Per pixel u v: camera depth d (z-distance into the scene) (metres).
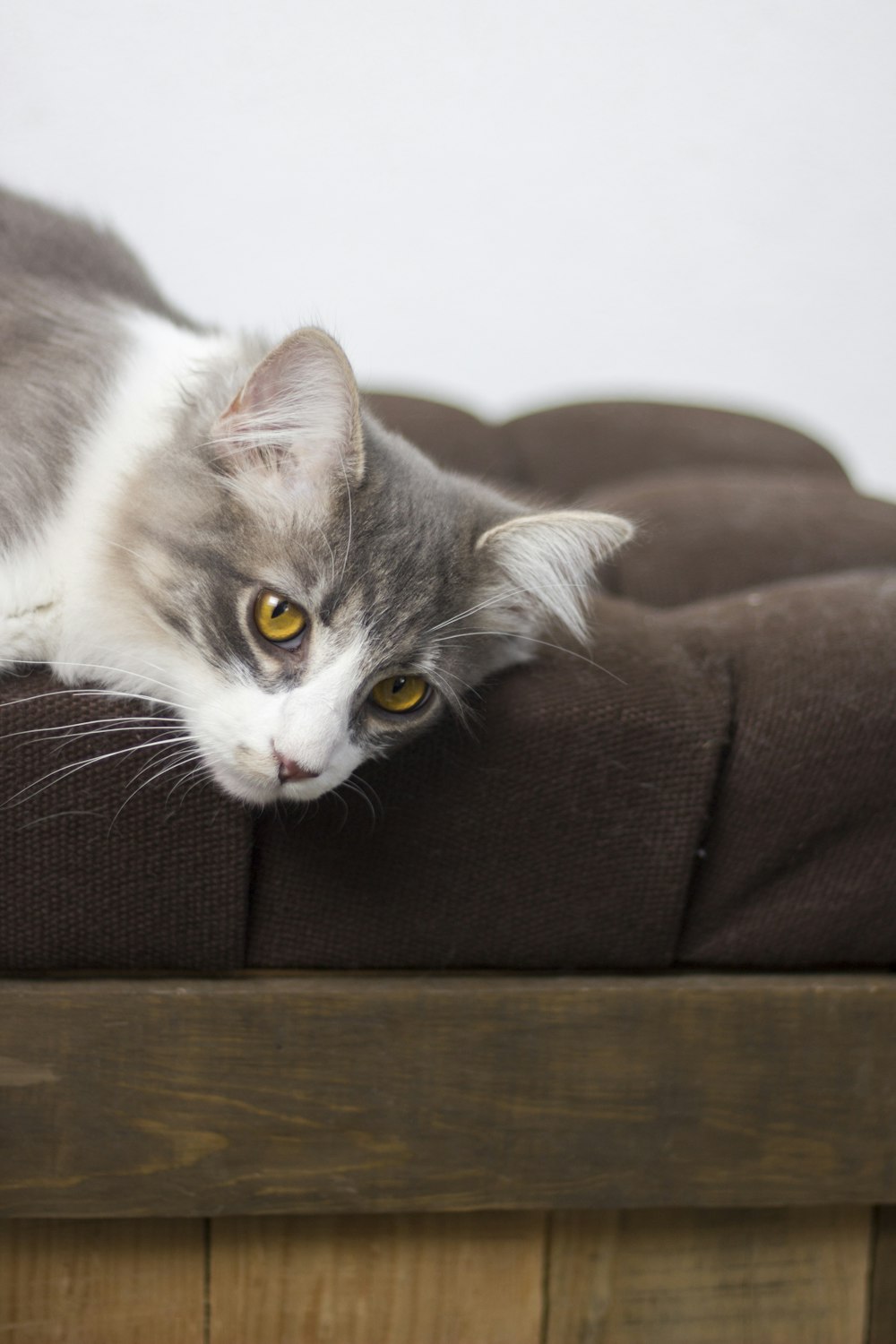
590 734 0.80
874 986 0.82
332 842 0.79
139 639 0.79
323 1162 0.80
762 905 0.83
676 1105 0.81
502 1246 0.83
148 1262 0.81
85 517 0.80
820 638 0.83
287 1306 0.82
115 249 0.94
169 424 0.81
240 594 0.78
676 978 0.82
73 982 0.79
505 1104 0.80
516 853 0.80
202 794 0.78
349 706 0.78
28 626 0.79
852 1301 0.84
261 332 0.88
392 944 0.81
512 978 0.81
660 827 0.81
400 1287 0.82
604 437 1.13
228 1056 0.79
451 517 0.82
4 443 0.79
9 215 0.91
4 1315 0.80
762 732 0.81
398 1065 0.80
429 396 1.18
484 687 0.81
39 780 0.77
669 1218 0.83
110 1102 0.78
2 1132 0.78
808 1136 0.82
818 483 1.05
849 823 0.82
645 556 0.95
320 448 0.79
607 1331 0.84
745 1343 0.84
